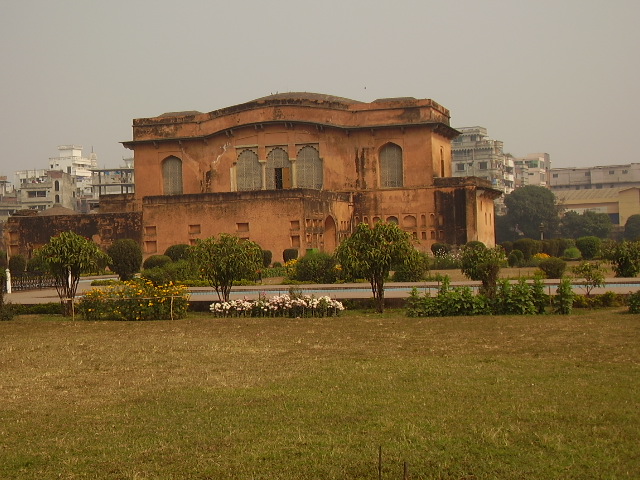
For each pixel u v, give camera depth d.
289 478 7.00
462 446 7.64
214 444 7.94
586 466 7.03
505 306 17.44
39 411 9.38
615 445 7.53
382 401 9.32
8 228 45.19
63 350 14.00
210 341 14.59
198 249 19.95
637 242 25.00
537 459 7.24
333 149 46.38
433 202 45.12
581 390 9.51
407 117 45.75
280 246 40.09
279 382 10.52
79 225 44.12
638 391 9.39
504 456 7.34
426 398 9.38
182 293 19.62
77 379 11.21
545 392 9.48
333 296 20.48
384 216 45.88
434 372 10.82
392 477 6.96
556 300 17.30
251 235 40.75
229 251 19.78
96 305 19.31
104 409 9.38
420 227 45.25
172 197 42.50
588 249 41.16
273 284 27.72
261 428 8.41
